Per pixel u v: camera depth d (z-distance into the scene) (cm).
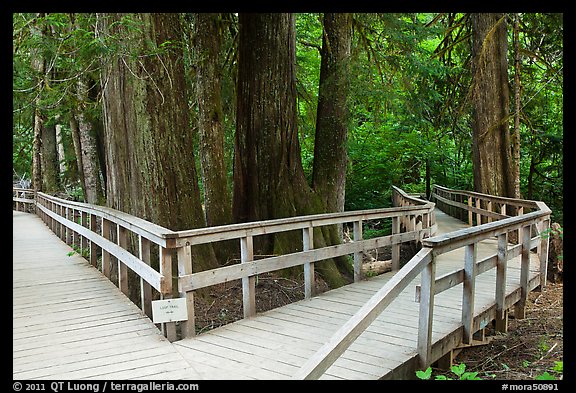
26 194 2436
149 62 715
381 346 457
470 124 1630
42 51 689
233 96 1158
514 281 718
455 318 540
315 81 1585
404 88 1154
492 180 1317
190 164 767
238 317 693
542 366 517
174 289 692
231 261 844
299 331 507
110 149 767
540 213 733
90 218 865
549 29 1338
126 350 451
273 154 897
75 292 665
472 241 504
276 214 884
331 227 934
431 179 2281
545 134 1496
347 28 988
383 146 1886
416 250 1015
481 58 1295
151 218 726
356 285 712
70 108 1065
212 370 404
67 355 437
